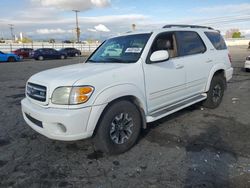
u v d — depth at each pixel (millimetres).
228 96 7359
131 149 3893
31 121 3713
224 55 5949
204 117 5340
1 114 5773
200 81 5234
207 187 2887
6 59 25297
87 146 4027
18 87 9570
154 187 2920
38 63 23156
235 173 3152
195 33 5289
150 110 4176
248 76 11555
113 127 3611
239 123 4949
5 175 3209
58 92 3287
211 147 3902
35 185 3000
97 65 4047
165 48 4465
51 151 3869
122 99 3732
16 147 4016
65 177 3162
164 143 4090
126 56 4195
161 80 4246
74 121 3201
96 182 3049
